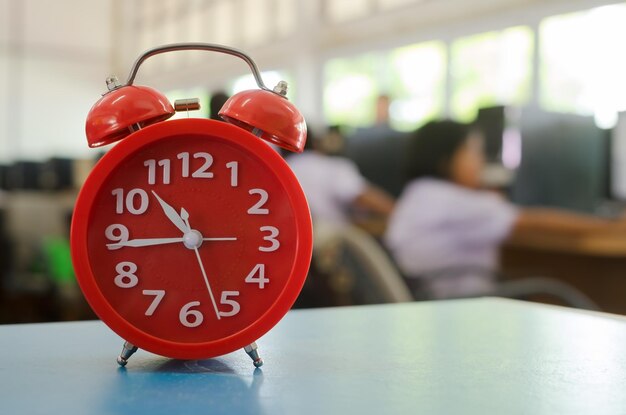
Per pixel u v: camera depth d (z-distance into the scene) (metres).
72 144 6.44
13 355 0.58
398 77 5.14
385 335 0.68
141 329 0.55
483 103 4.47
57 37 6.33
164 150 0.57
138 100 0.56
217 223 0.56
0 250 3.82
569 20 3.93
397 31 5.12
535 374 0.52
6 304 3.43
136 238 0.56
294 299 0.56
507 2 4.26
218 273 0.56
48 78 6.32
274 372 0.53
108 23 6.49
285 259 0.56
